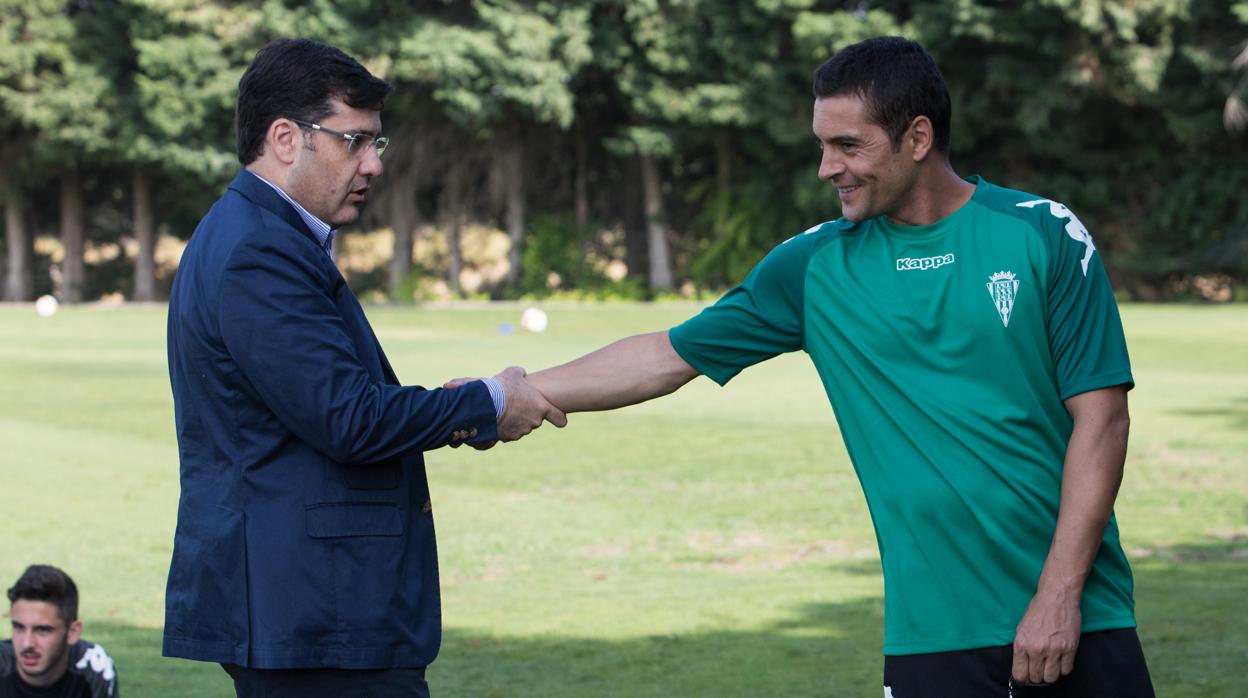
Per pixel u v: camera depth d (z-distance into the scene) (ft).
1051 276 13.00
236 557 12.68
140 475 55.16
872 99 12.98
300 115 13.10
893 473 13.35
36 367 102.12
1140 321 129.18
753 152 187.52
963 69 167.63
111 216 238.27
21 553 40.88
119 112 198.80
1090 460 12.87
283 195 13.21
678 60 180.14
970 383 13.15
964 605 13.05
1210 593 32.68
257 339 12.53
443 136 199.31
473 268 225.56
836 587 35.04
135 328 151.12
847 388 13.71
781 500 48.85
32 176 214.90
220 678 26.43
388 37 182.39
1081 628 12.89
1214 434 60.54
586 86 199.72
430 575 13.41
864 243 13.74
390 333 138.92
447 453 60.64
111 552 41.22
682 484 52.37
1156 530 41.78
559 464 57.41
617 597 34.35
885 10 170.09
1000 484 13.01
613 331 140.67
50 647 19.89
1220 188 170.71
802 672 26.23
